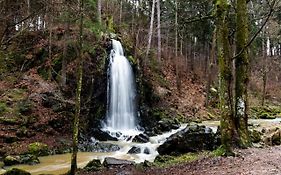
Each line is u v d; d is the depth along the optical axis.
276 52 64.75
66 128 21.62
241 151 12.79
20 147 17.91
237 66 13.88
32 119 20.59
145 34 40.16
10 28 9.29
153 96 29.95
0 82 23.61
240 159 11.52
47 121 21.02
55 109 22.06
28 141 18.97
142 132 25.09
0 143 17.89
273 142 15.52
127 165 13.39
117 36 30.16
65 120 21.86
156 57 37.56
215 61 42.44
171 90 34.00
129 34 37.28
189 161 12.62
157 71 35.41
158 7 35.09
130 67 28.72
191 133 15.55
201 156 13.38
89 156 17.45
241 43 13.80
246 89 13.86
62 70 24.42
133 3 43.22
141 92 28.75
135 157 16.97
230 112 12.88
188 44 44.97
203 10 21.86
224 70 12.70
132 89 28.14
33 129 20.19
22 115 20.69
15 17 9.07
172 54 43.12
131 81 28.38
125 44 30.72
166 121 26.11
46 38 27.23
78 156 17.45
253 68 51.88
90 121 23.64
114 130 24.78
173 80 36.94
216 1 12.70
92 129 22.89
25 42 25.78
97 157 17.05
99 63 25.59
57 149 18.67
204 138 15.38
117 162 13.87
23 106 21.28
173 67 39.69
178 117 29.05
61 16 12.70
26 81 24.25
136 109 27.83
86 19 12.93
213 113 33.06
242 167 10.28
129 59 29.11
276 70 54.66
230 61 12.77
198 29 34.28
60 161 16.11
